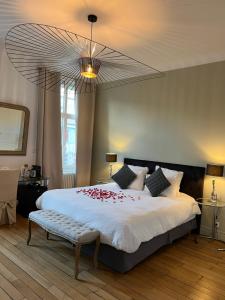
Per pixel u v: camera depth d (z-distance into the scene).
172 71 4.78
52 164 5.32
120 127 5.69
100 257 2.97
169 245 3.77
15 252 3.16
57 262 2.97
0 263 2.87
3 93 4.58
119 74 4.29
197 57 4.25
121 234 2.67
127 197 3.86
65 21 3.15
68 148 5.90
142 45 3.82
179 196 4.15
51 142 5.28
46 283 2.54
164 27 3.20
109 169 5.89
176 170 4.58
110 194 3.94
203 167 4.31
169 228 3.33
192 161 4.50
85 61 2.85
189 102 4.55
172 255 3.43
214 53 4.04
